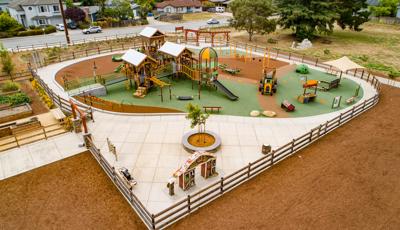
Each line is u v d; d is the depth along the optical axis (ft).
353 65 98.12
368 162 59.16
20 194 49.75
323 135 69.87
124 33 196.65
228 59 139.13
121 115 77.82
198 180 53.16
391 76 113.70
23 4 209.56
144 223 43.83
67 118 70.79
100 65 126.82
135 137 66.90
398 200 48.78
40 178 53.72
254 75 116.98
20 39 173.47
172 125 72.64
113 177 52.06
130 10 245.04
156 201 47.67
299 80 110.93
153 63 97.45
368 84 106.52
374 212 46.14
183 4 326.85
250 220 44.19
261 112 82.43
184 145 61.62
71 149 62.75
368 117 80.12
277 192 50.31
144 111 82.84
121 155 59.93
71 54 142.61
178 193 49.65
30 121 71.41
